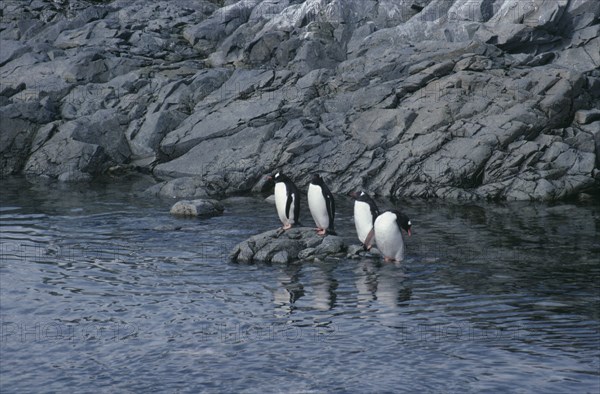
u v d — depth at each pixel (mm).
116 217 30906
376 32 46188
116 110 43219
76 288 21578
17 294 21047
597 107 37500
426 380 15258
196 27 51656
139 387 15258
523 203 32969
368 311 19281
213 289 21359
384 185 35188
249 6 52812
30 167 40719
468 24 43906
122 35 51750
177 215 31297
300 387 15086
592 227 28344
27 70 47938
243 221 30125
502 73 38469
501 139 35188
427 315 18906
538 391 14711
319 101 40781
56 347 17297
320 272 22922
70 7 57531
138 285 21812
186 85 44125
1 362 16516
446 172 34719
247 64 47688
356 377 15469
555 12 41438
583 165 34312
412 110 37469
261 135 38938
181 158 39625
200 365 16188
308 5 48656
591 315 18766
